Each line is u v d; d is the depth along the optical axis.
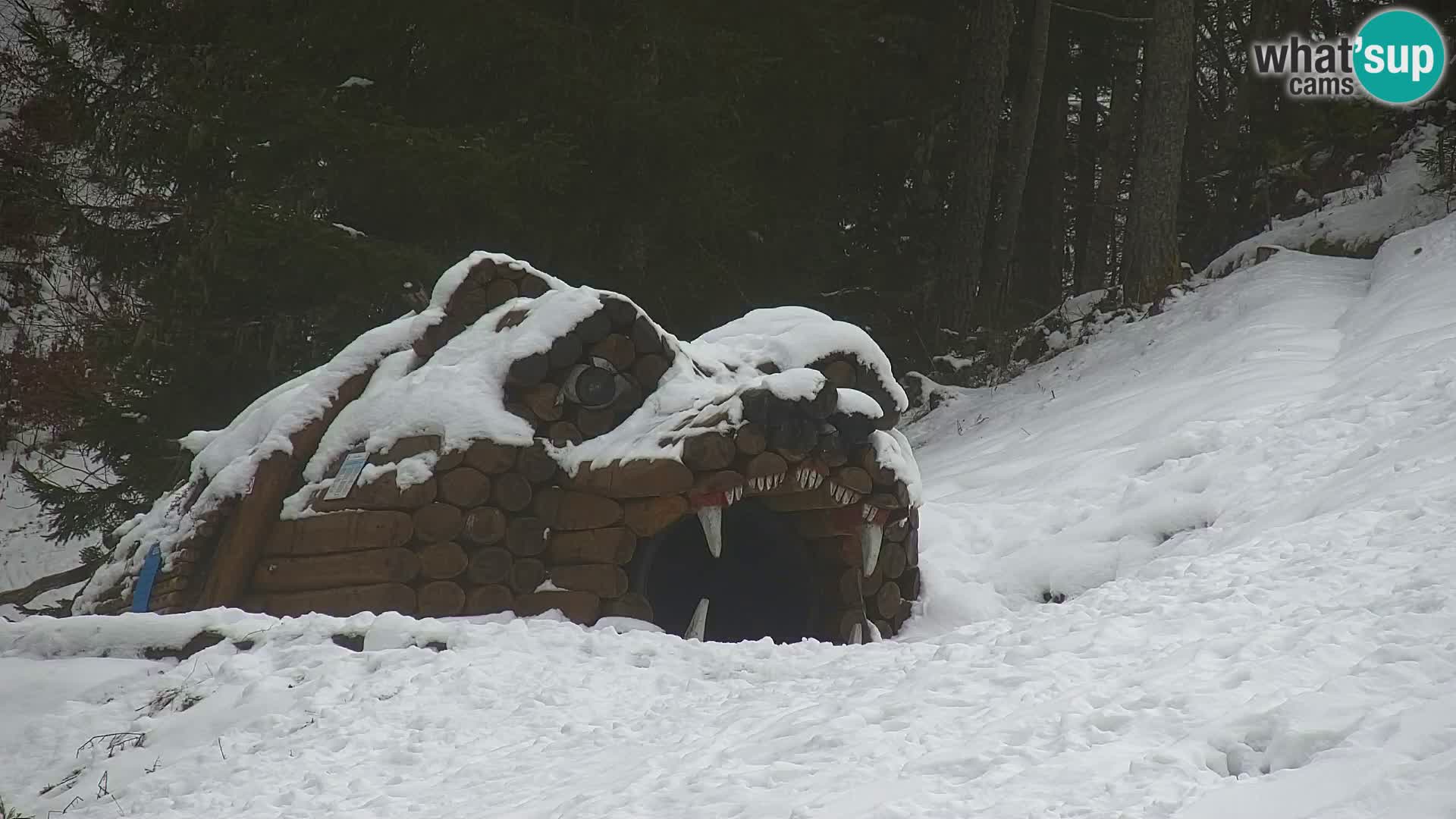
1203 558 9.77
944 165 38.34
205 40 27.14
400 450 12.77
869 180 37.53
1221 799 4.52
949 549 15.30
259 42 24.97
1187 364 21.28
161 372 25.81
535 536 12.62
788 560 13.77
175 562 13.84
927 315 34.56
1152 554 13.60
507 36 25.25
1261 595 7.68
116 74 27.95
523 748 7.97
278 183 24.78
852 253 36.19
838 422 12.53
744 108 29.92
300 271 23.58
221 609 11.62
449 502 12.45
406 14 24.92
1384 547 8.41
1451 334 16.16
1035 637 8.00
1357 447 13.34
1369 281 23.59
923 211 36.75
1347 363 17.20
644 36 26.38
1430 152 26.16
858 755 5.88
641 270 27.03
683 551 14.65
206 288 24.30
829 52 30.56
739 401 11.89
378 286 23.81
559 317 12.86
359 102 25.27
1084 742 5.41
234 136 24.41
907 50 36.50
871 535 12.86
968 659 7.80
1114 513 14.70
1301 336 20.19
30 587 23.86
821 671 8.84
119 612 15.27
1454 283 19.11
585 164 26.14
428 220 25.95
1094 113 45.06
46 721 9.93
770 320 14.88
